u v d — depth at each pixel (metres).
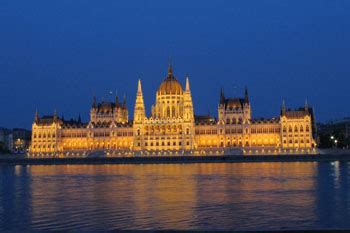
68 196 97.69
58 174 175.50
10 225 65.75
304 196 91.69
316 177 137.00
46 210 77.88
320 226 62.31
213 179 136.62
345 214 70.44
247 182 124.62
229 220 67.00
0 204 85.62
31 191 109.25
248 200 87.06
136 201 87.38
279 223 64.56
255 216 69.75
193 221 66.56
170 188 111.25
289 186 111.81
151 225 64.38
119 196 95.88
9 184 129.62
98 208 79.06
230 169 188.50
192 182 127.25
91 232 52.06
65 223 66.62
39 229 62.84
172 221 66.81
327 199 86.81
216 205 80.81
